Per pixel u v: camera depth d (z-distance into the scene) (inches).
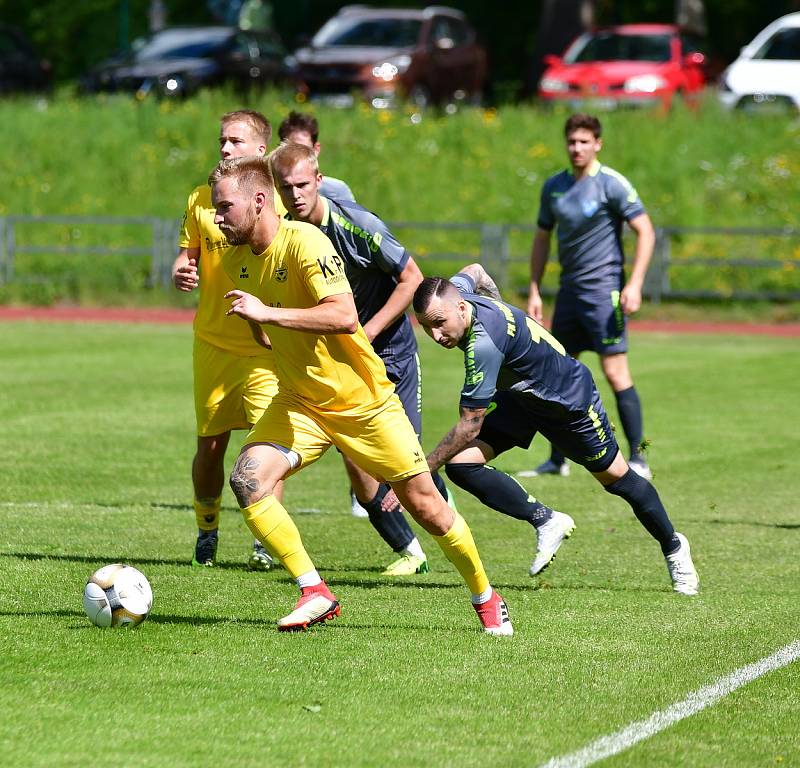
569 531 956.6
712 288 3065.9
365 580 972.6
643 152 3447.3
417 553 995.9
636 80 3663.9
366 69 3882.9
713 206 3292.3
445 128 3624.5
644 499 914.7
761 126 3523.6
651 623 848.9
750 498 1284.4
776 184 3321.9
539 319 1444.4
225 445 1003.3
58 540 1072.8
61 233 3432.6
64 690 697.0
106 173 3609.7
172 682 713.6
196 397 1003.3
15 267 3324.3
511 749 627.5
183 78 3853.3
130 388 1935.3
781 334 2716.5
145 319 2906.0
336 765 604.7
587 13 4783.5
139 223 3240.7
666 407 1823.3
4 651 761.6
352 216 952.9
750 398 1904.5
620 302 1396.4
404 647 786.2
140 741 628.4
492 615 816.3
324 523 1178.0
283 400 808.9
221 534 1125.7
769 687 724.7
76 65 5925.2
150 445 1514.5
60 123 3782.0
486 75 4606.3
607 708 687.1
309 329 750.5
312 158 938.1
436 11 4151.1
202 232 991.0
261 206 772.0
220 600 896.3
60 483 1305.4
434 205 3383.4
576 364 885.8
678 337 2662.4
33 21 5885.8
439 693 705.0
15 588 908.6
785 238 3132.4
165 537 1101.1
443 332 816.9
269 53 4025.6
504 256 3031.5
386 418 791.1
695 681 732.0
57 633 800.9
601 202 1382.9
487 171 3474.4
